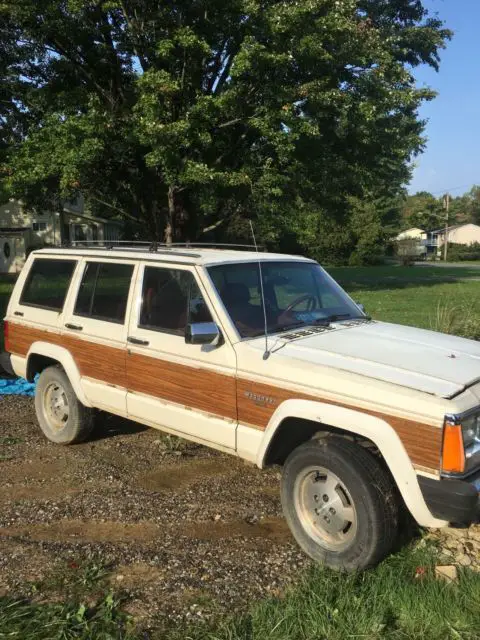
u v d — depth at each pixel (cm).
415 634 292
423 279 3184
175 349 444
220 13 1584
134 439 583
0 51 1884
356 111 1719
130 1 1625
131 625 305
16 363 614
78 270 552
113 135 1623
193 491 466
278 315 449
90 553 375
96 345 512
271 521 419
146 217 2047
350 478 343
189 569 357
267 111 1570
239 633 294
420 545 373
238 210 1942
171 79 1522
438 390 331
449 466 316
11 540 394
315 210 2123
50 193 1895
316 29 1543
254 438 395
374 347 402
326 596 318
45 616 309
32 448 563
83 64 1919
